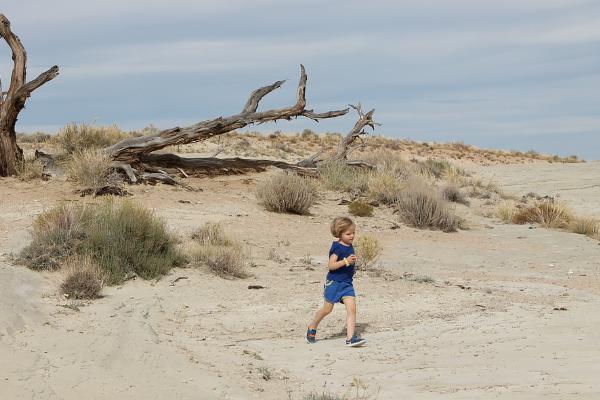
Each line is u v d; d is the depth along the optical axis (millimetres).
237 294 11773
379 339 9195
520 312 10773
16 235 14523
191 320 10086
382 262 16156
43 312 9102
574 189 35562
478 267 16219
